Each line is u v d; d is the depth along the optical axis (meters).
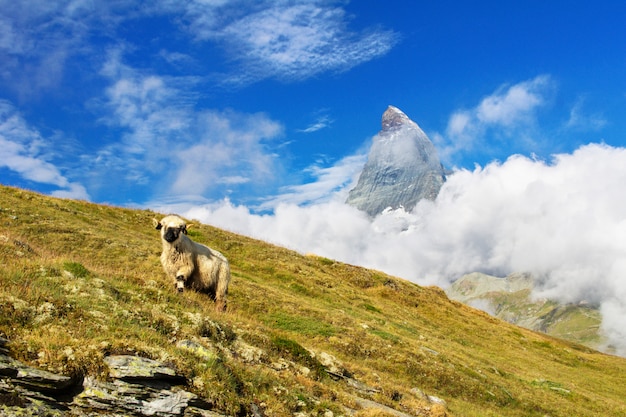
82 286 14.63
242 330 16.91
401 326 39.16
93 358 10.46
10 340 10.31
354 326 31.62
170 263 18.08
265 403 12.42
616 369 52.41
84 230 34.56
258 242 50.78
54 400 9.47
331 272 50.75
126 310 13.83
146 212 48.38
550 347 54.75
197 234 45.75
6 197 37.47
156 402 10.34
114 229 39.00
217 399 11.23
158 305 15.61
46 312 11.97
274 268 42.66
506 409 27.58
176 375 11.12
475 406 25.58
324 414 13.29
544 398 32.41
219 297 19.11
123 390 10.19
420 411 18.30
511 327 62.62
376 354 27.69
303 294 38.91
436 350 33.59
